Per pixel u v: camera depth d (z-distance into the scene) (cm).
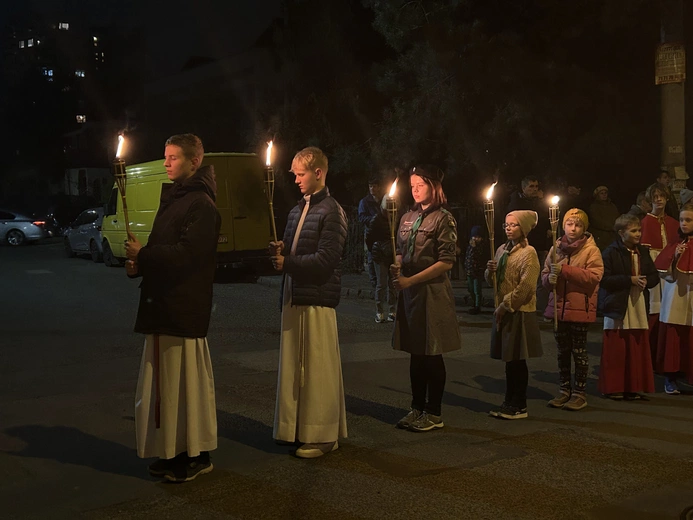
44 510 446
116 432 604
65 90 6850
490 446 567
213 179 497
